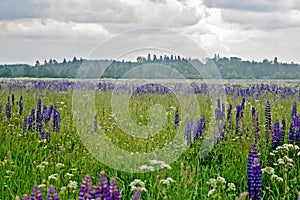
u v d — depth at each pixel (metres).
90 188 4.08
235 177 7.46
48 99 18.38
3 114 13.32
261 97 20.80
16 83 29.31
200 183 6.93
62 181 7.02
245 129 10.35
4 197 6.24
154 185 6.38
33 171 7.19
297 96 21.70
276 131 8.96
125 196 6.39
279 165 7.79
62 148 8.59
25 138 10.02
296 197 6.62
